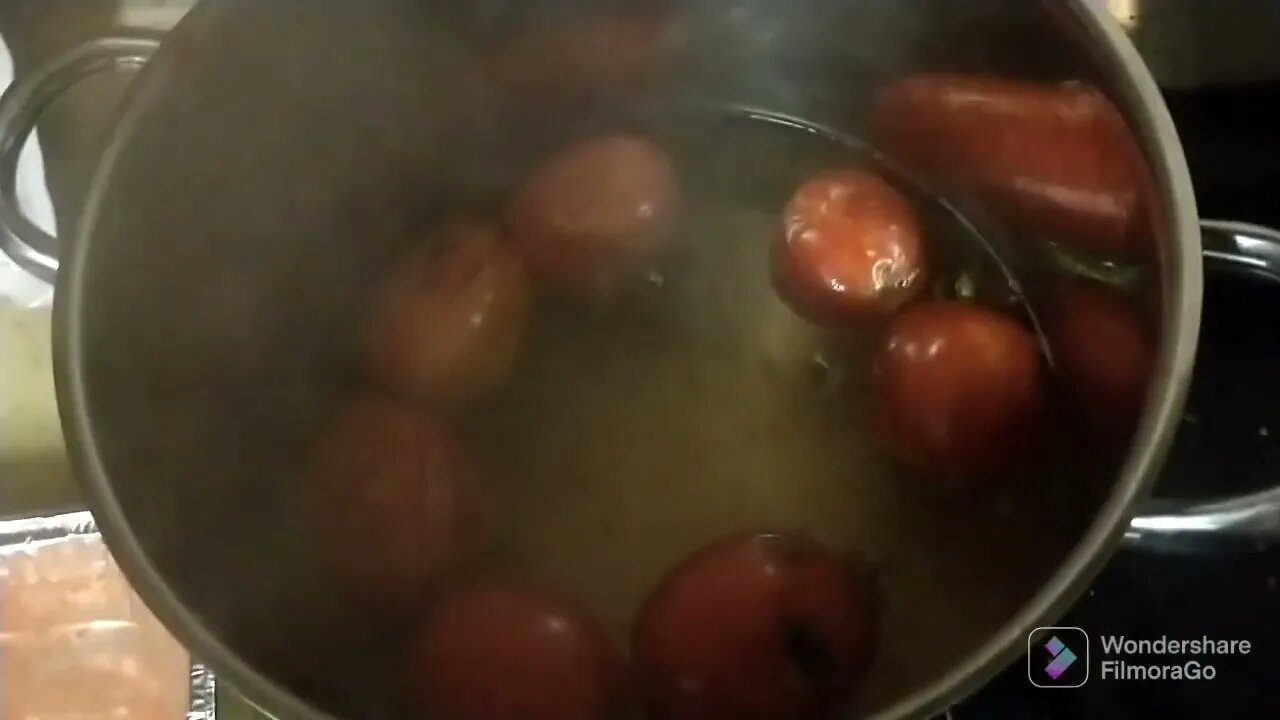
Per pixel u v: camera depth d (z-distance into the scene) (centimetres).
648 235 37
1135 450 24
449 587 33
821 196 36
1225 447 36
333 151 34
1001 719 33
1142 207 28
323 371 36
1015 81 32
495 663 31
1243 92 39
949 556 34
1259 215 38
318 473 34
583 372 37
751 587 31
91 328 26
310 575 32
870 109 39
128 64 36
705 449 36
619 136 39
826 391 37
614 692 32
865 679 32
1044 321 37
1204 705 33
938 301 36
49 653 35
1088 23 27
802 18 36
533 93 39
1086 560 24
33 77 33
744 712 30
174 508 29
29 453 38
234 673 24
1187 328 24
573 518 36
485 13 34
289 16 29
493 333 35
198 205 30
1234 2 38
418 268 36
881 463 36
